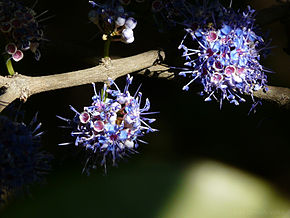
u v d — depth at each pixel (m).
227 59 0.28
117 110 0.27
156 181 0.30
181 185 0.30
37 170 0.26
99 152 0.28
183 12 0.29
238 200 0.31
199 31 0.28
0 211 0.27
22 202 0.28
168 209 0.29
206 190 0.30
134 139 0.28
